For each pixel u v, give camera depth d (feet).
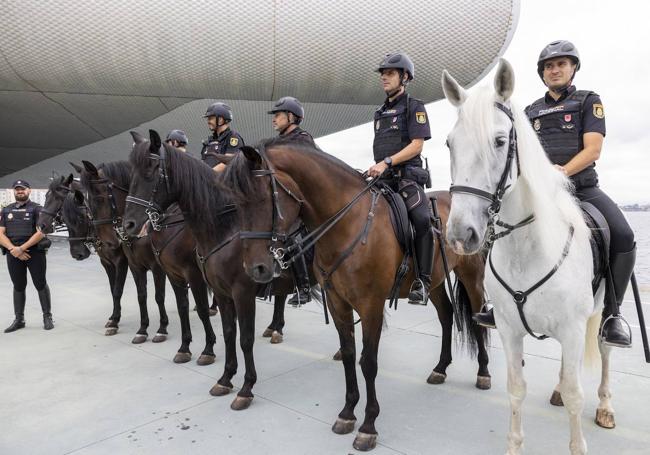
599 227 6.98
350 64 36.81
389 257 8.02
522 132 5.56
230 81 38.06
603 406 8.33
